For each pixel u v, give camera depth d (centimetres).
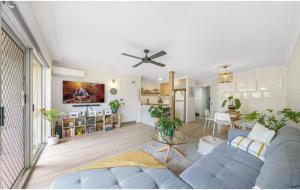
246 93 520
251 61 382
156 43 262
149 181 131
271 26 198
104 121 477
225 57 345
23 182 181
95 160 252
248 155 181
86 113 460
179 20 186
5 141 170
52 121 345
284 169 93
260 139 196
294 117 255
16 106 193
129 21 190
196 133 439
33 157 246
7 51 167
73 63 421
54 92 418
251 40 246
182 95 673
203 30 211
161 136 273
